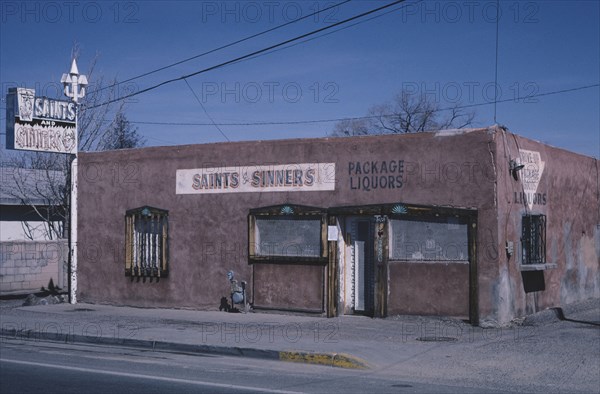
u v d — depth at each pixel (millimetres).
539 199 17406
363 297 17062
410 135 16062
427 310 15828
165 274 19141
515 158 16078
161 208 19359
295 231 17406
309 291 17078
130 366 11547
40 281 22688
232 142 18266
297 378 10633
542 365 11344
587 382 10266
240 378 10578
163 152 19406
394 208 16078
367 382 10344
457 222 15594
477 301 15234
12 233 26078
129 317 17328
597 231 21500
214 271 18469
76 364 11664
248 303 17891
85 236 20734
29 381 10078
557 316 16562
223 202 18375
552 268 17188
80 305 20141
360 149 16594
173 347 13438
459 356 12125
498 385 10148
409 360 11875
